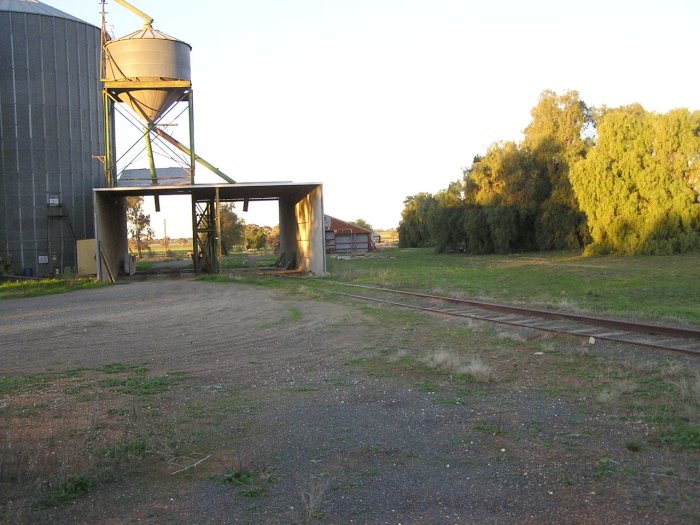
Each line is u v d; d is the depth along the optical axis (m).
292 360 9.70
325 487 4.55
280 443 5.64
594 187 43.47
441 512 4.12
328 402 7.05
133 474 4.90
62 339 12.15
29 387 7.93
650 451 5.11
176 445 5.54
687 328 11.34
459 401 6.91
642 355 9.13
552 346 10.09
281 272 35.91
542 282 24.77
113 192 34.25
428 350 10.27
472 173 59.94
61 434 5.91
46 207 40.75
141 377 8.50
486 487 4.51
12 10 39.94
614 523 3.86
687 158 40.78
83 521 4.05
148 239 95.88
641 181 41.50
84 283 30.53
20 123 40.09
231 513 4.16
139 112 36.75
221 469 5.00
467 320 13.66
